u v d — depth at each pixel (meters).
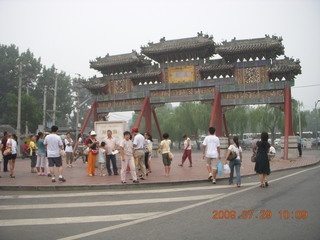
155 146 32.75
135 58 31.81
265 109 53.34
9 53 64.94
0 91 63.09
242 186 13.26
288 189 12.09
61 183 14.05
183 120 60.28
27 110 45.34
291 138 27.19
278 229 7.04
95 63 33.72
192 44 29.91
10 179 15.84
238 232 6.89
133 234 6.93
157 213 8.80
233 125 56.78
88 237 6.79
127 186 13.57
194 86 30.19
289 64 27.67
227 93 29.38
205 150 15.27
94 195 11.92
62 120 78.06
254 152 17.08
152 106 32.19
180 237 6.64
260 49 27.66
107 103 33.84
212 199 10.54
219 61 29.88
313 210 8.63
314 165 21.73
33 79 67.50
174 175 16.67
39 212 9.20
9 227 7.66
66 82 73.44
